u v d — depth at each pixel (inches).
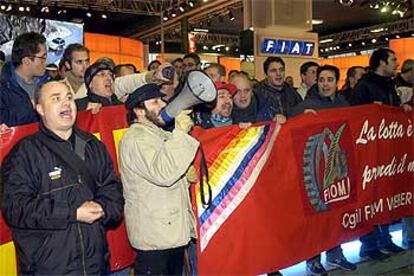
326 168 146.5
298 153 140.3
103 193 91.9
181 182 100.7
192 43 646.5
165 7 629.9
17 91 114.0
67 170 87.7
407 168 167.6
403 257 165.2
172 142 95.1
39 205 82.8
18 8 530.3
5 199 84.4
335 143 148.8
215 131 126.4
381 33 786.2
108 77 125.3
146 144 95.0
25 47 117.0
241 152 129.6
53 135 88.0
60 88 89.0
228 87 138.8
